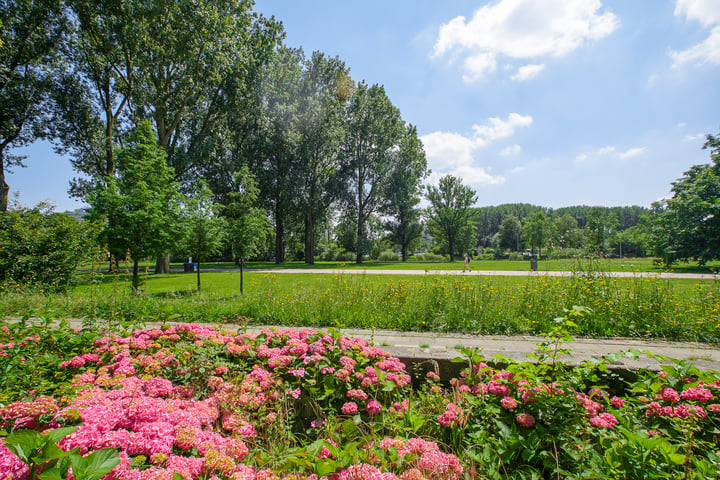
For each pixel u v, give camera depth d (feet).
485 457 6.18
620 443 5.90
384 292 23.45
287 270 77.87
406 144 131.23
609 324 18.20
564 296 20.84
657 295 19.60
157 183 40.32
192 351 9.50
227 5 64.28
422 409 8.11
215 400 7.50
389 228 162.61
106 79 65.36
